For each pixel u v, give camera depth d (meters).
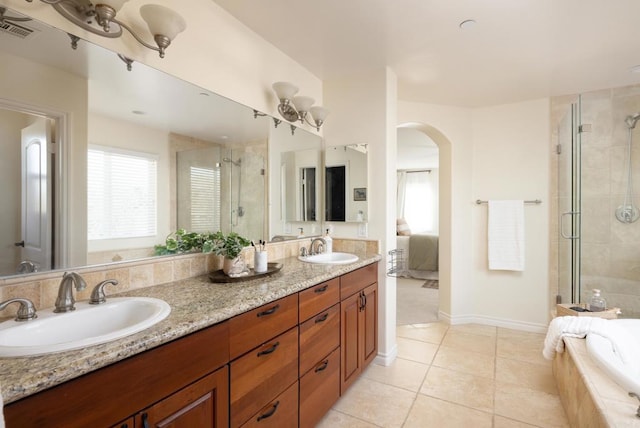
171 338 0.94
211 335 1.09
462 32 2.00
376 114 2.54
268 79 2.15
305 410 1.60
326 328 1.79
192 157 1.69
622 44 2.13
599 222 2.87
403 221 7.20
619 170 2.80
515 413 1.88
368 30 1.99
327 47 2.20
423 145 5.47
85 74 1.25
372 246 2.54
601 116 2.86
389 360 2.51
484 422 1.80
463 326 3.34
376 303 2.47
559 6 1.72
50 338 0.99
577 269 2.79
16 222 1.09
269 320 1.36
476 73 2.59
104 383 0.79
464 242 3.43
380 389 2.14
